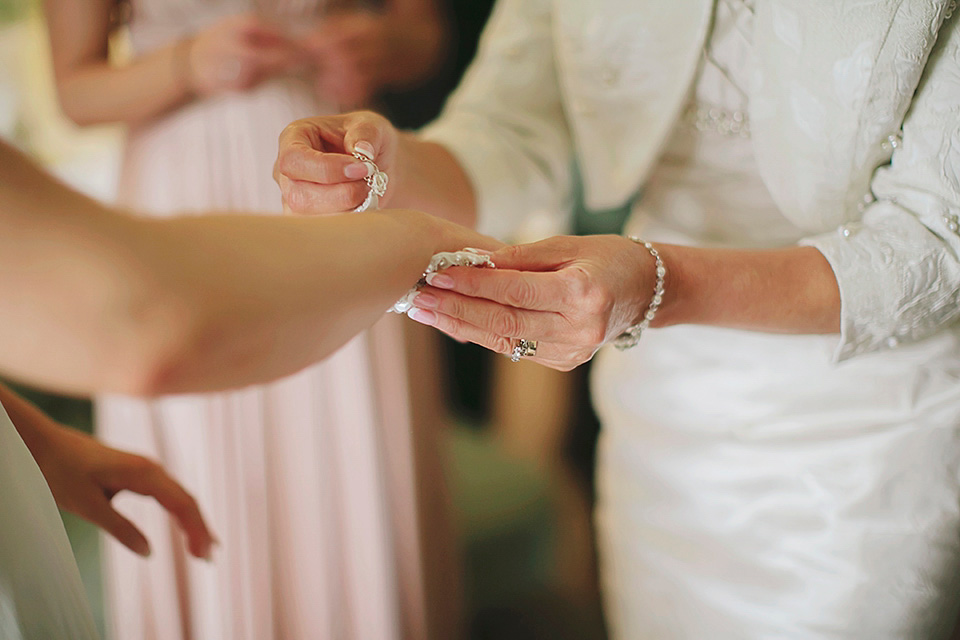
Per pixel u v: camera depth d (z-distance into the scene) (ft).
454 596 5.18
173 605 4.23
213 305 2.03
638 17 3.20
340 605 4.45
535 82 3.75
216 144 4.21
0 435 2.33
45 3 4.54
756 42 3.03
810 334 3.00
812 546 3.26
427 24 5.32
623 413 3.77
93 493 2.98
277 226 2.21
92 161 7.34
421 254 2.48
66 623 2.38
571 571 6.59
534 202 3.72
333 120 2.92
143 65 4.22
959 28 2.81
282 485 4.24
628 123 3.41
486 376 8.64
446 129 3.67
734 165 3.32
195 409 4.13
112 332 1.96
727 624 3.47
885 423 3.16
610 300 2.62
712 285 2.86
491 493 6.33
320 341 2.24
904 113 2.89
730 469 3.43
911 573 3.15
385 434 4.53
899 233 2.89
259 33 4.14
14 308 1.93
